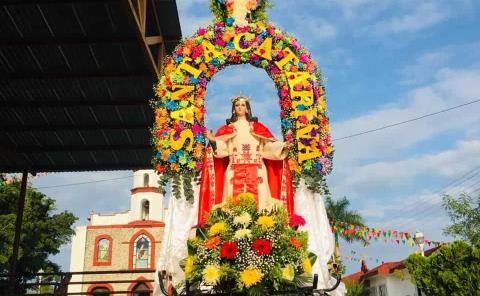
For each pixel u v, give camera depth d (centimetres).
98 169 1741
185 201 955
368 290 3634
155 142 1003
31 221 2948
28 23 1186
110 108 1470
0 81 1351
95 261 4309
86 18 1170
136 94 1427
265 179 941
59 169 1723
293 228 821
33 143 1622
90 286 4188
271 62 1036
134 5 1095
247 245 729
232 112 1000
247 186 916
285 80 1024
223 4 1081
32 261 2908
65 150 1642
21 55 1274
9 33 1214
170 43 1400
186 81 1012
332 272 903
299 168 971
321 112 1023
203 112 1006
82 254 4331
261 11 1086
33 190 2994
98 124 1541
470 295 1537
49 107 1459
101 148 1642
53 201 3133
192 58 1026
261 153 962
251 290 702
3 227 2723
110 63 1318
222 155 944
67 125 1541
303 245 781
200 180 943
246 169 932
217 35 1037
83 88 1400
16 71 1332
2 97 1420
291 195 934
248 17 1075
